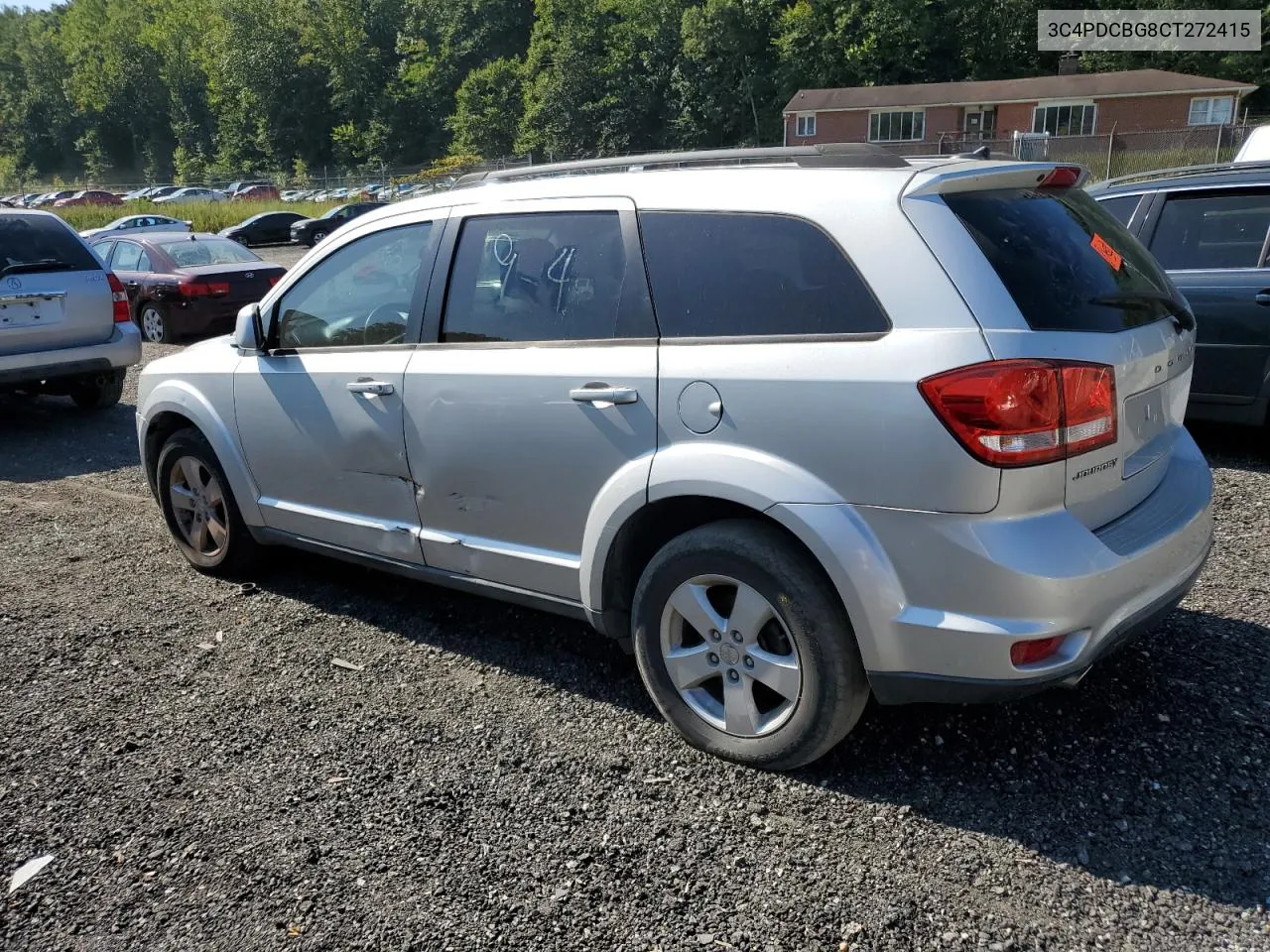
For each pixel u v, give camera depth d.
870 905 2.52
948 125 52.41
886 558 2.70
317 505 4.25
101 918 2.58
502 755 3.25
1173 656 3.69
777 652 3.00
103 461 7.44
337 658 3.98
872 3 58.25
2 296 7.84
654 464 3.06
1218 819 2.79
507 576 3.62
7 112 115.12
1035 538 2.58
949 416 2.56
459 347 3.64
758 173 3.08
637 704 3.55
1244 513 5.28
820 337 2.82
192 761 3.28
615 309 3.24
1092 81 50.69
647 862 2.72
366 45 87.38
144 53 104.62
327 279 4.16
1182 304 3.37
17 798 3.09
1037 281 2.73
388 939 2.47
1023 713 3.35
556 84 66.25
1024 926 2.44
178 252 13.18
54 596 4.70
